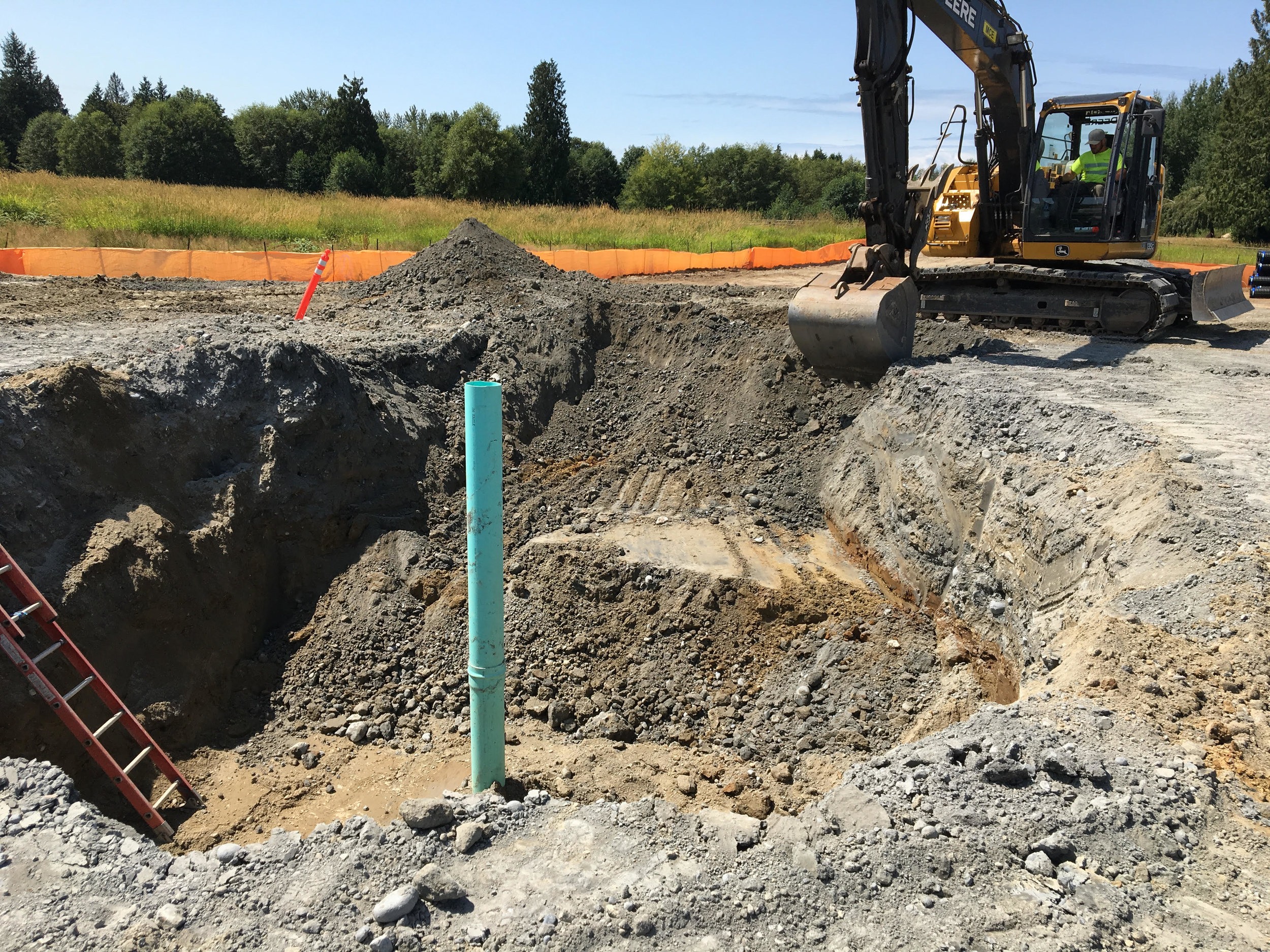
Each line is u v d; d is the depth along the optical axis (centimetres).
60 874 378
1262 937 324
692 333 1398
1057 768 416
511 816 430
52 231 2483
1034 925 333
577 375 1366
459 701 809
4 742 631
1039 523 706
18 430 736
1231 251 3825
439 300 1530
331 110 6222
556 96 6506
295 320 1340
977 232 1471
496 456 523
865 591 884
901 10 1032
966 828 388
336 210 3503
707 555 932
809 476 1097
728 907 356
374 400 1052
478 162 5753
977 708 699
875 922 343
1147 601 550
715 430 1212
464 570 948
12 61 8581
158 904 362
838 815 408
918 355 1216
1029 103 1371
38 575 698
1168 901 344
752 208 8038
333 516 952
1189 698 464
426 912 357
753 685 808
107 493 781
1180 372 1111
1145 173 1327
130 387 857
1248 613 512
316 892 366
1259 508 626
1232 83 4784
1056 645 582
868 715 754
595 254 2667
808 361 1184
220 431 905
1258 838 376
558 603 887
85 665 645
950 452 859
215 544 826
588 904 360
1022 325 1484
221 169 6216
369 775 727
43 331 1086
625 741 766
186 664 768
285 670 841
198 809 679
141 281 1800
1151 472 679
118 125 7488
